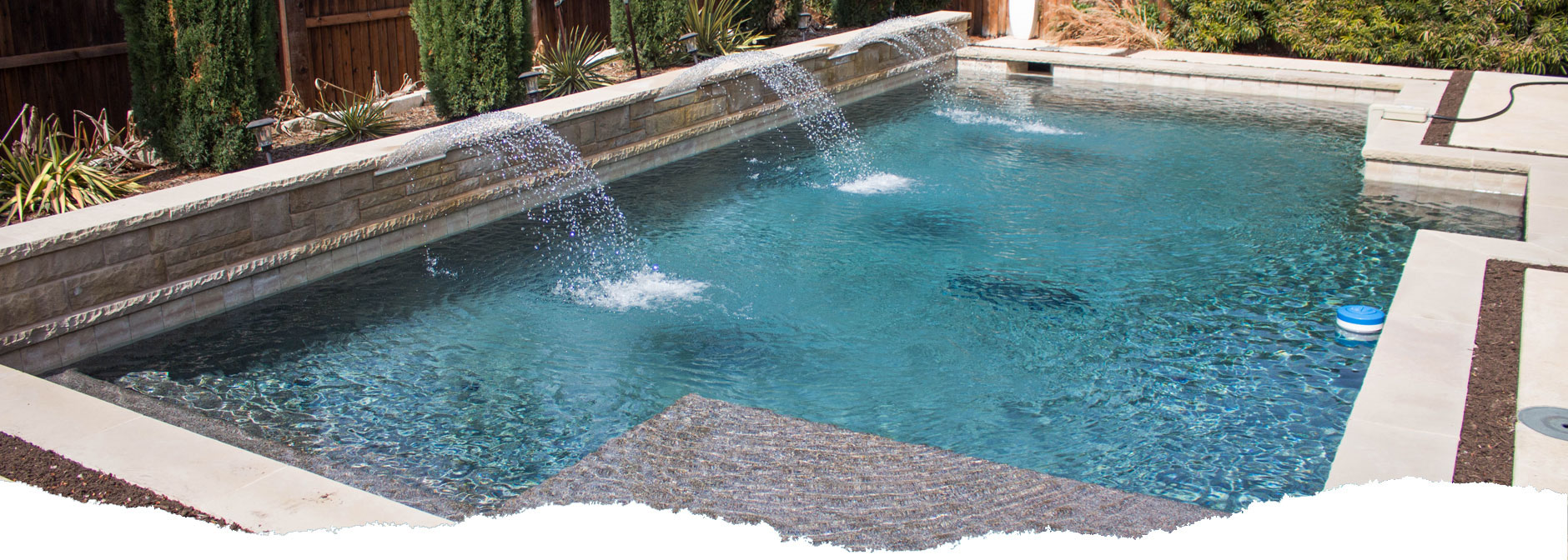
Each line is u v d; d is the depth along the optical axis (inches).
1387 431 147.3
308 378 193.8
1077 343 204.4
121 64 298.7
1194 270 244.2
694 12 444.5
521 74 341.7
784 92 418.3
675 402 167.9
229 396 187.0
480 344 208.5
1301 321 214.1
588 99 328.5
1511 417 150.3
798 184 328.5
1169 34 536.1
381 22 370.0
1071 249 260.4
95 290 204.2
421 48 329.7
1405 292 202.1
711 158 366.9
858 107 454.9
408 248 271.7
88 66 288.8
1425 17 470.0
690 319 219.9
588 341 209.2
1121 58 503.8
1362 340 204.1
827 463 146.1
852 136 395.5
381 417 178.1
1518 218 282.4
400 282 245.9
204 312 225.1
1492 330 182.4
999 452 163.2
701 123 375.6
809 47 437.4
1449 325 185.2
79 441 145.9
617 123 336.5
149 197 219.9
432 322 220.8
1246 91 470.6
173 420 174.2
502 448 167.0
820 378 191.0
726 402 168.1
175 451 143.7
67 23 282.0
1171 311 220.1
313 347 208.7
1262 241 264.7
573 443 168.9
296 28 328.8
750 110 399.9
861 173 339.6
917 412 176.7
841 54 450.3
